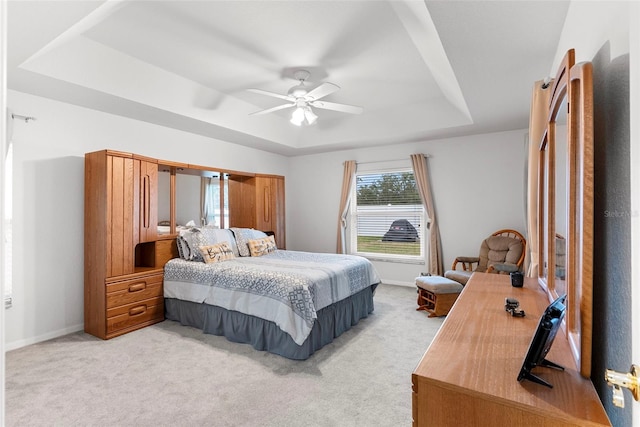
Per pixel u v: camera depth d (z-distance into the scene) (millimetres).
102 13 2143
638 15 601
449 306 3709
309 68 3346
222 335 3193
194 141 4586
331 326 3086
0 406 513
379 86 3826
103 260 3168
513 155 4477
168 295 3604
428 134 4703
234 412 1961
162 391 2184
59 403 2047
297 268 3254
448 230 4934
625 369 811
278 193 5496
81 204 3391
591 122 898
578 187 1008
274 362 2621
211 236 3949
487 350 1055
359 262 3723
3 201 524
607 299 955
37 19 1908
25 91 2982
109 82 3047
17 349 2879
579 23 1475
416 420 922
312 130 5414
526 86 2805
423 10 1840
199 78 3605
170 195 4152
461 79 2648
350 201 5750
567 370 937
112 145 3662
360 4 2312
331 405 2031
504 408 814
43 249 3115
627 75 848
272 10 2393
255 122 4707
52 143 3189
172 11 2410
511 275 1870
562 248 1342
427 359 1004
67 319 3270
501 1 1628
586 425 730
